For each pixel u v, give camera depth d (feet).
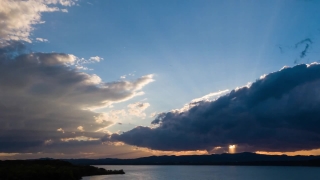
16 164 572.51
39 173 429.38
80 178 630.74
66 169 515.09
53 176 444.96
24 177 404.16
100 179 627.46
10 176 392.06
